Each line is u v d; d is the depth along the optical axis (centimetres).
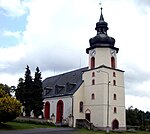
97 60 5859
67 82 6481
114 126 5472
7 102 3716
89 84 5859
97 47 5919
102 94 5466
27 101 5453
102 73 5588
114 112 5538
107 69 5659
